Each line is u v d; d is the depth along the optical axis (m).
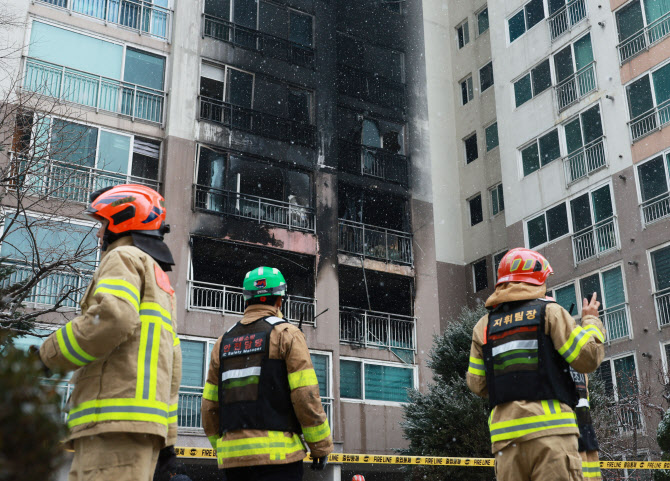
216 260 23.41
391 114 28.05
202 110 23.42
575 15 26.33
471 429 18.45
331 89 26.20
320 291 23.38
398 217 27.41
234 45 24.48
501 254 28.41
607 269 23.19
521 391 4.42
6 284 15.05
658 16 23.31
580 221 24.58
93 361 3.21
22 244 17.53
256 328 4.49
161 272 3.64
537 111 27.08
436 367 20.73
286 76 25.33
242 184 23.59
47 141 14.41
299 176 24.56
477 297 28.95
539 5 27.95
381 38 29.11
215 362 4.67
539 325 4.50
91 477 3.14
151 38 23.05
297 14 26.73
